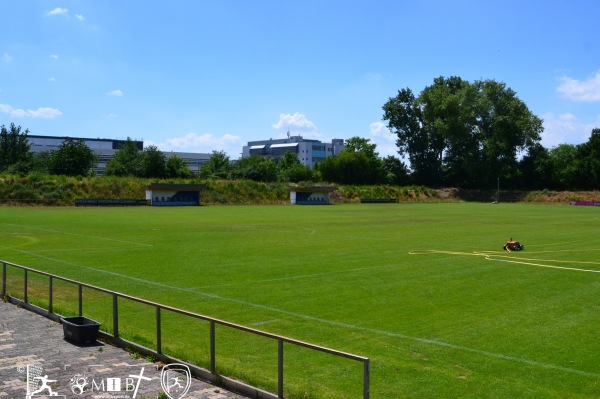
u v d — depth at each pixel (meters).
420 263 28.33
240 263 27.97
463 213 77.50
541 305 19.06
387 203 120.56
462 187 142.88
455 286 22.38
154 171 113.81
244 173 121.44
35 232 41.94
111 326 15.27
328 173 142.12
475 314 17.75
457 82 142.62
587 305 19.09
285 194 109.44
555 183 136.88
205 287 21.91
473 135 134.38
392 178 144.88
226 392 10.41
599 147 133.25
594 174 129.75
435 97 135.50
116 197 89.62
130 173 111.25
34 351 12.87
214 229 46.56
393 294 20.77
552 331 15.78
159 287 21.86
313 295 20.53
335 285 22.45
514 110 129.25
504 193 136.25
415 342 14.67
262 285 22.38
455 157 141.12
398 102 144.38
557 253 32.72
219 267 26.70
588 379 11.98
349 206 99.50
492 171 132.88
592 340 14.91
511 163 133.62
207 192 99.81
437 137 143.25
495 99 132.00
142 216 61.78
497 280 23.73
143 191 93.56
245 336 14.77
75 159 100.19
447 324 16.52
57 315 15.79
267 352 13.48
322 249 33.69
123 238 38.81
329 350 9.20
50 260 28.44
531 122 129.88
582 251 33.72
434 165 145.25
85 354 12.67
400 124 144.50
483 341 14.77
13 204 78.00
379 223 55.91
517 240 39.97
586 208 98.56
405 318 17.23
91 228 45.81
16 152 110.75
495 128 130.62
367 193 125.56
